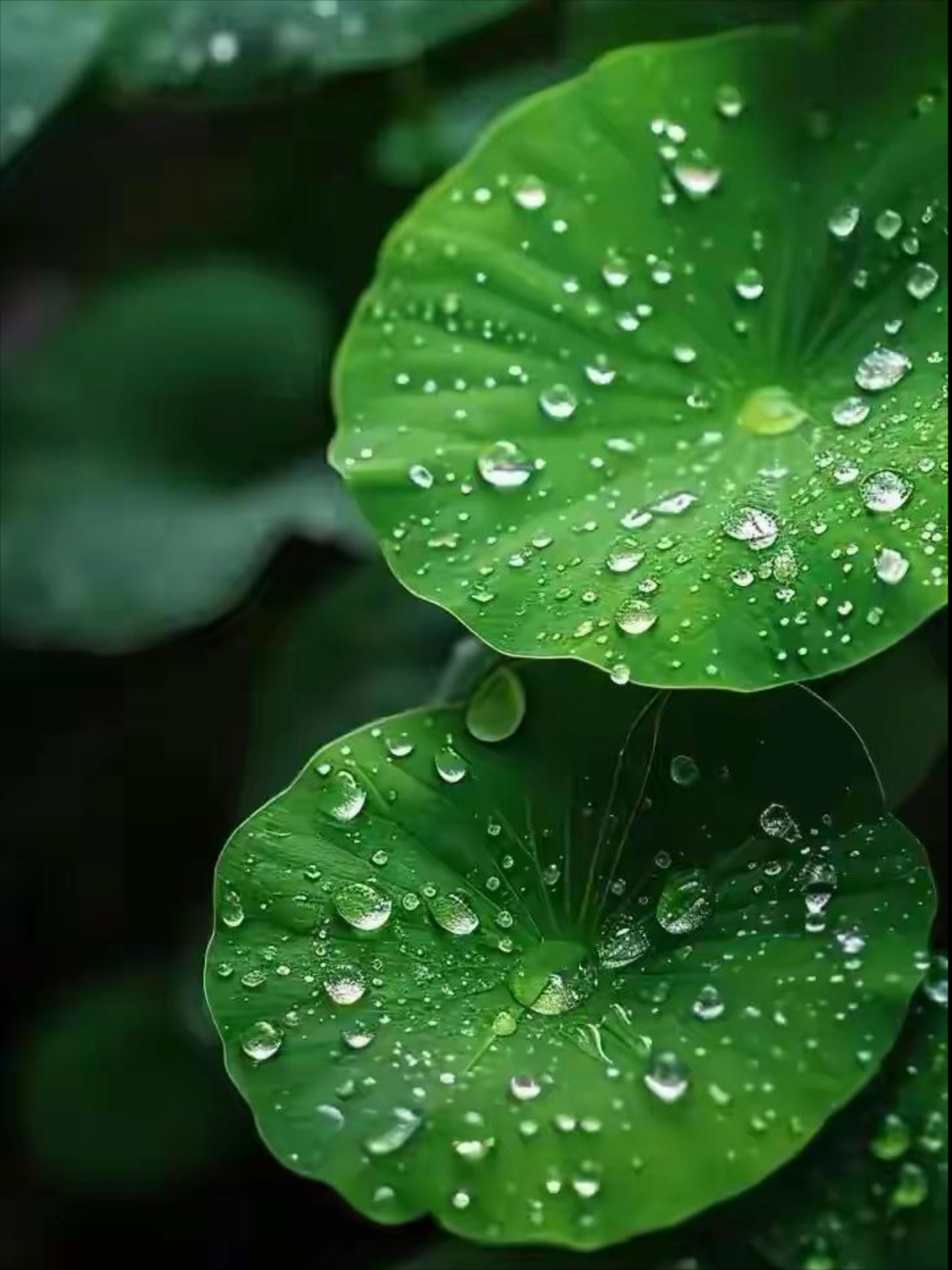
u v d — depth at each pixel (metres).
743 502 0.88
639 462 0.89
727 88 0.92
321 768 0.87
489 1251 0.91
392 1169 0.83
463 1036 0.85
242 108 1.06
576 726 0.87
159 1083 1.12
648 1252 0.90
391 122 1.05
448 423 0.89
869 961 0.85
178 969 1.11
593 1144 0.84
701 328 0.91
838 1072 0.84
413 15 0.99
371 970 0.85
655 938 0.86
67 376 1.11
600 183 0.92
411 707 0.99
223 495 1.09
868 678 0.92
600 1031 0.85
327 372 1.09
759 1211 0.89
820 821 0.86
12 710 1.14
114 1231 1.15
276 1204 1.14
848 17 0.93
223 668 1.11
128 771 1.14
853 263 0.91
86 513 1.08
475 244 0.91
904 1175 0.88
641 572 0.86
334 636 1.01
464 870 0.86
